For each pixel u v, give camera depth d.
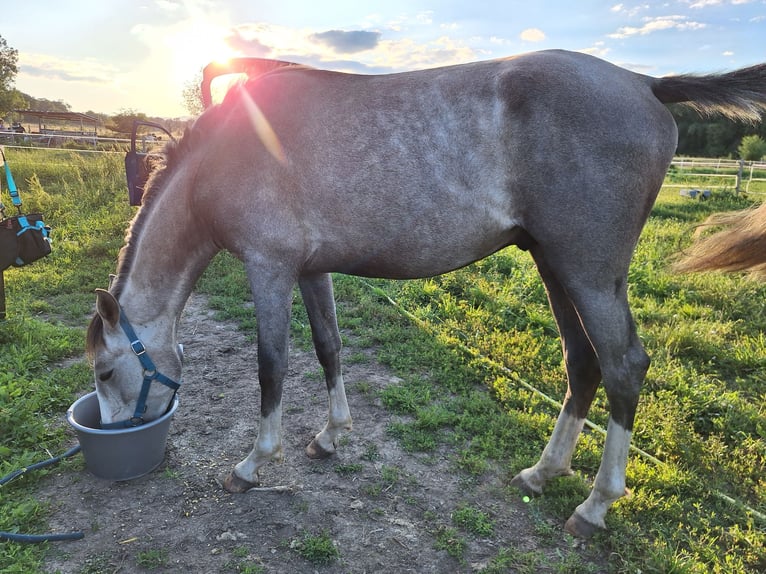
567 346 2.60
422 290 5.51
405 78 2.30
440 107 2.18
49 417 3.21
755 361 4.03
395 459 2.92
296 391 3.65
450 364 3.95
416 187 2.18
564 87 2.09
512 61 2.23
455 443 3.07
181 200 2.50
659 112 2.18
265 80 2.41
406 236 2.25
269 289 2.38
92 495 2.56
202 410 3.39
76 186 9.84
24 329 4.17
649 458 2.90
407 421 3.30
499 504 2.58
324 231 2.31
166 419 2.71
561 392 3.66
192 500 2.55
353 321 4.73
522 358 4.08
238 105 2.41
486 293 5.37
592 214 2.09
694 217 10.61
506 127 2.12
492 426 3.19
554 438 2.64
